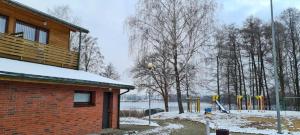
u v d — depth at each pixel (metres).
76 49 37.31
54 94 11.01
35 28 14.59
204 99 38.44
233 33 37.34
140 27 25.12
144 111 33.69
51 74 10.73
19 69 9.85
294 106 35.94
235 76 37.97
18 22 13.66
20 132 9.52
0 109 8.88
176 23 25.33
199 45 25.27
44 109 10.50
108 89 14.72
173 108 41.78
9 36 12.44
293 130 16.50
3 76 8.48
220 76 37.72
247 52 37.50
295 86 36.47
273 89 37.38
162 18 25.20
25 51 13.08
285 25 35.75
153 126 17.27
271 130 16.56
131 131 14.14
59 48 15.12
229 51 37.06
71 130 11.82
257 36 36.38
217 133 10.07
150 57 26.33
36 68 11.41
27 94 9.84
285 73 36.09
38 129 10.20
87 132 12.84
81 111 12.50
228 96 37.91
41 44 14.00
